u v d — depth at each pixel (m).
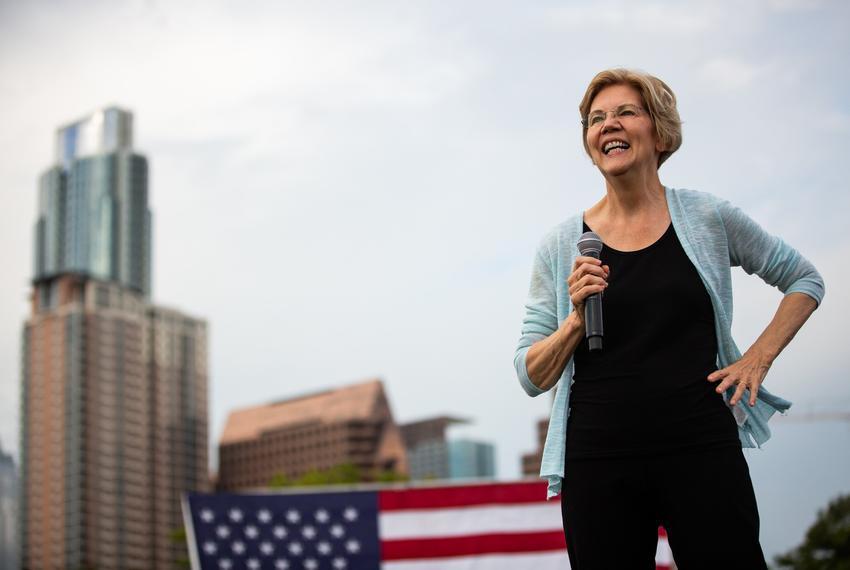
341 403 158.88
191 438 168.25
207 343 176.25
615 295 2.75
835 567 21.28
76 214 191.75
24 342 162.38
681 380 2.66
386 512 9.56
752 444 2.80
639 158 2.82
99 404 157.88
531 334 2.96
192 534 9.58
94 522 153.50
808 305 2.81
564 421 2.78
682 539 2.63
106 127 195.12
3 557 105.56
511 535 9.32
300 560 9.52
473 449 166.88
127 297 165.62
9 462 105.88
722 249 2.82
